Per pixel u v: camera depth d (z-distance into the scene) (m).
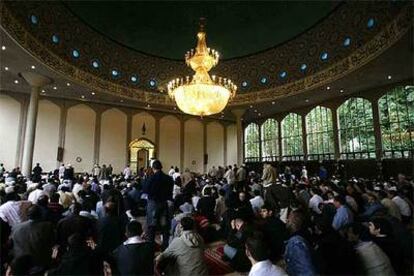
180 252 2.97
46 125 16.94
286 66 17.81
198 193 8.93
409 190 8.09
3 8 9.57
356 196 6.94
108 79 16.81
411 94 14.62
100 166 18.39
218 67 19.92
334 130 18.30
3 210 4.26
